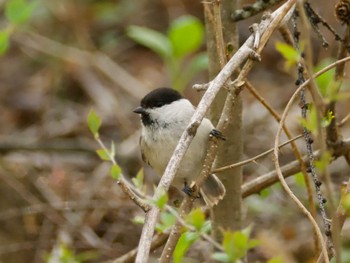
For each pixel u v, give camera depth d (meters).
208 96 5.14
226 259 6.06
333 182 9.88
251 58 5.36
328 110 5.95
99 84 13.70
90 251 9.82
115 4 15.05
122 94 13.53
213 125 7.18
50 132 13.02
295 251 9.48
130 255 7.69
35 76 14.43
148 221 4.91
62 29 14.34
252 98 12.64
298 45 6.20
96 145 11.98
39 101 13.88
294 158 10.60
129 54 14.70
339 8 6.32
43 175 11.68
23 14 10.17
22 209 10.57
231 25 7.07
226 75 5.21
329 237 5.27
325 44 6.44
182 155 5.04
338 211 5.11
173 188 9.34
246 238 5.10
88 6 14.47
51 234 10.28
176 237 5.31
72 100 13.88
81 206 10.39
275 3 6.96
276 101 12.70
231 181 7.24
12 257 10.25
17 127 13.63
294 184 9.56
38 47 13.74
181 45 11.33
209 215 7.90
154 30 14.62
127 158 11.34
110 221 10.52
